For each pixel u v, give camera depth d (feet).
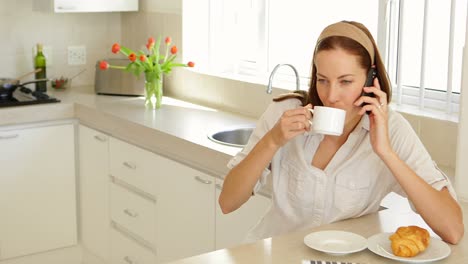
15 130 13.08
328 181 6.77
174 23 14.01
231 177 6.73
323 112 6.06
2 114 12.85
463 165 7.50
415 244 5.79
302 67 12.34
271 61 12.96
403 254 5.76
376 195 6.92
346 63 6.09
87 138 13.46
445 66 10.02
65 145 13.67
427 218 6.20
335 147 6.84
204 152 10.32
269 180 9.12
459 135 7.48
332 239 6.12
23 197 13.38
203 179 10.43
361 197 6.79
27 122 13.14
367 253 5.93
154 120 12.04
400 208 7.81
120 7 14.60
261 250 5.99
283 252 5.95
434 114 9.71
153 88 12.92
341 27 6.18
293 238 6.27
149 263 12.21
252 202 9.55
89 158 13.50
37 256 13.80
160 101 13.01
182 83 14.05
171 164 11.16
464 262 5.81
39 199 13.56
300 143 6.89
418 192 6.15
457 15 9.73
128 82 14.19
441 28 9.94
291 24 12.45
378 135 6.16
